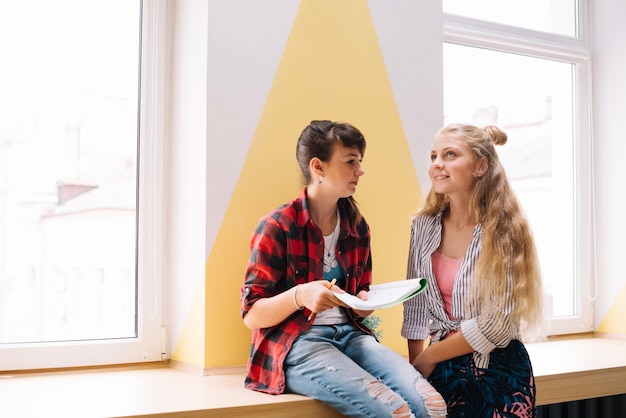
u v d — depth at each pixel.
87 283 2.15
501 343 1.71
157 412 1.52
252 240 1.86
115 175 2.20
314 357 1.69
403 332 1.91
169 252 2.25
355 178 1.86
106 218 2.18
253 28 2.10
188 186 2.13
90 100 2.17
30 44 2.09
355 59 2.27
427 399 1.60
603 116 3.04
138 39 2.24
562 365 2.25
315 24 2.21
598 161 3.06
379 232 2.29
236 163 2.07
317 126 1.87
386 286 1.73
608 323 3.01
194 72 2.11
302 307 1.70
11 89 2.06
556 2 3.03
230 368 2.04
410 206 2.35
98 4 2.18
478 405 1.71
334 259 1.90
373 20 2.30
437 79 2.42
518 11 2.92
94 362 2.11
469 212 1.81
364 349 1.76
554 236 3.02
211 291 2.02
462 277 1.77
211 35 2.04
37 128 2.10
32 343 2.06
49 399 1.67
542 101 3.00
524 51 2.90
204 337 2.01
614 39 3.01
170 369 2.15
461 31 2.70
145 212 2.21
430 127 2.40
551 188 3.02
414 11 2.38
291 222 1.84
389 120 2.32
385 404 1.56
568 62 3.04
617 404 2.41
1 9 2.06
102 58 2.19
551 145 3.02
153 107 2.23
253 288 1.79
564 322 2.98
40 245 2.09
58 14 2.13
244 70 2.09
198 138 2.07
